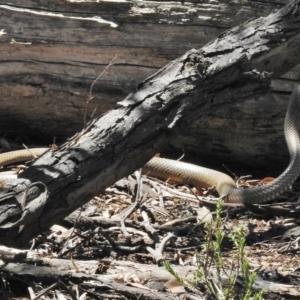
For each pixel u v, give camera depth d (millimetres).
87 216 11664
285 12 11727
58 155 9539
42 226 9180
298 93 13945
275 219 12344
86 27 14172
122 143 9859
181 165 14094
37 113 14859
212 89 10688
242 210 12539
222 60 10844
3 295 8359
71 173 9375
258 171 14781
